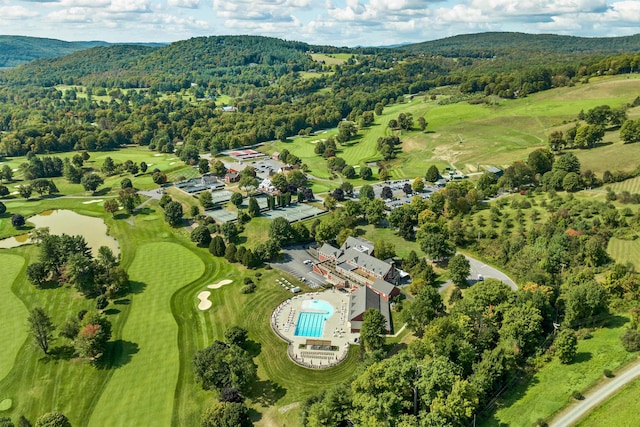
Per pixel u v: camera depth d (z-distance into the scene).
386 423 72.75
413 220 180.00
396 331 115.62
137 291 136.88
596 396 79.00
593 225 140.00
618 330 97.50
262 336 115.25
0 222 196.12
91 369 103.25
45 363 105.31
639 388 78.00
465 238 159.25
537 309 99.12
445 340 90.56
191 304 129.88
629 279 107.62
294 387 97.69
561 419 75.25
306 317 123.38
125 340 113.44
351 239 158.12
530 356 94.06
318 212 198.88
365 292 123.12
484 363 85.31
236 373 93.50
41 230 170.38
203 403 92.94
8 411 91.81
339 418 77.44
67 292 136.50
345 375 101.06
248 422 84.06
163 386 97.94
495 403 82.56
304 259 159.25
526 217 163.62
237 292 136.38
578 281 113.88
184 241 174.75
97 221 197.88
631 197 154.12
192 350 109.56
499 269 142.12
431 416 72.94
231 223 174.88
